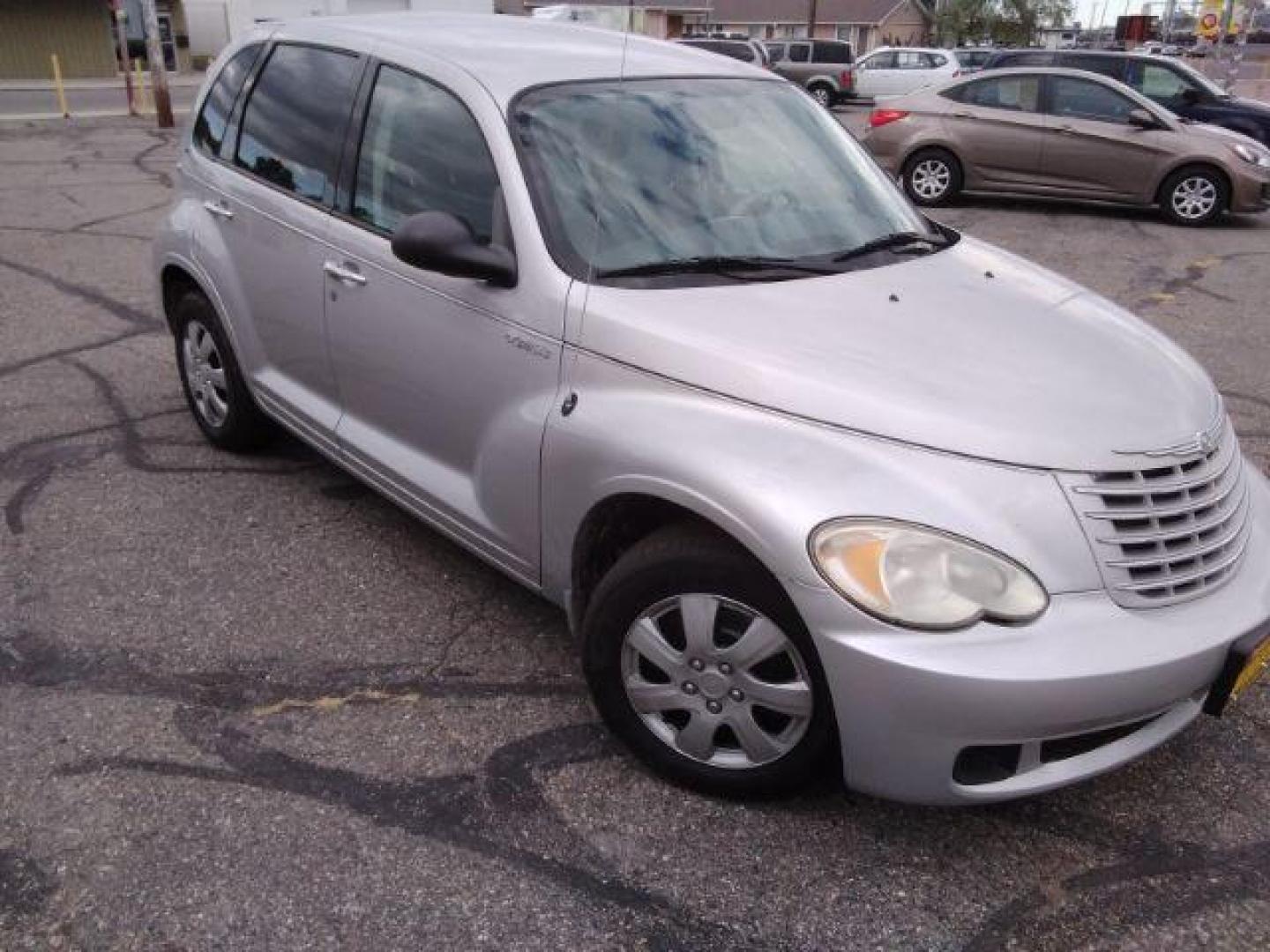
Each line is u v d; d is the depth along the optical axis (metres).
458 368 3.32
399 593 3.81
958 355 2.86
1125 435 2.63
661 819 2.79
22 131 17.92
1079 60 14.78
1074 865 2.68
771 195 3.55
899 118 12.67
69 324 6.85
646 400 2.81
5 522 4.27
